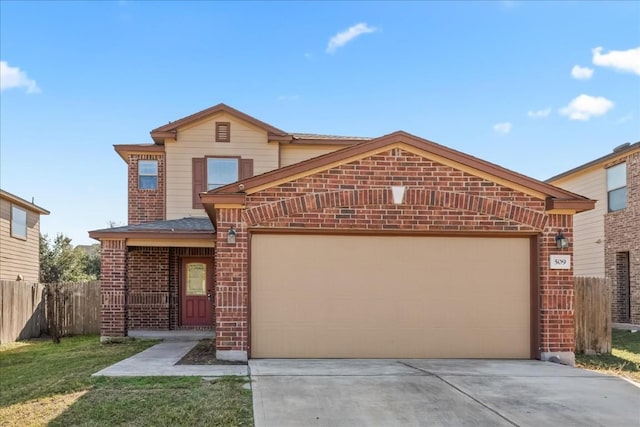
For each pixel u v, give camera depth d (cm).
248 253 924
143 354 1020
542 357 946
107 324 1330
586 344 1151
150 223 1484
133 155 1644
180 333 1425
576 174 2061
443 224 953
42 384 807
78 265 3186
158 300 1555
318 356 940
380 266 962
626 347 1251
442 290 968
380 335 953
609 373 898
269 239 945
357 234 958
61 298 1750
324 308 948
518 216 962
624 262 1795
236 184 916
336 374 791
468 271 973
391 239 966
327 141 1652
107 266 1338
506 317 972
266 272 941
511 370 848
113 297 1335
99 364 944
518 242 983
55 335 1600
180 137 1608
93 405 632
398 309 959
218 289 912
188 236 1347
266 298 939
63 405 640
